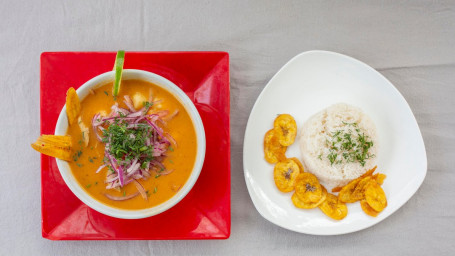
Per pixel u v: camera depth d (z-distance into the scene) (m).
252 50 0.78
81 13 0.78
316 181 0.76
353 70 0.77
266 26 0.79
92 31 0.78
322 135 0.77
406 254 0.78
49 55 0.72
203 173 0.73
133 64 0.73
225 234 0.73
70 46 0.78
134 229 0.73
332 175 0.76
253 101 0.78
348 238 0.78
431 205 0.79
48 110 0.72
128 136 0.67
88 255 0.77
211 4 0.79
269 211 0.75
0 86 0.78
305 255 0.78
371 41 0.79
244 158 0.74
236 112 0.78
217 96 0.73
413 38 0.79
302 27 0.79
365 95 0.77
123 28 0.78
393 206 0.76
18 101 0.78
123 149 0.67
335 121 0.77
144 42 0.78
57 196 0.72
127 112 0.68
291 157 0.77
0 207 0.77
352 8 0.79
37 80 0.78
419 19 0.79
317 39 0.79
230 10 0.79
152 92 0.69
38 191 0.77
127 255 0.77
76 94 0.66
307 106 0.77
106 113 0.69
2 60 0.78
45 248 0.77
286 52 0.79
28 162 0.77
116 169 0.67
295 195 0.75
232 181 0.77
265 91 0.75
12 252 0.77
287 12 0.79
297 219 0.75
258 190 0.75
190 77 0.73
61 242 0.77
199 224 0.73
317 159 0.76
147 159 0.68
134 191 0.68
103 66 0.73
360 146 0.76
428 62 0.79
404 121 0.77
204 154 0.68
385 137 0.77
